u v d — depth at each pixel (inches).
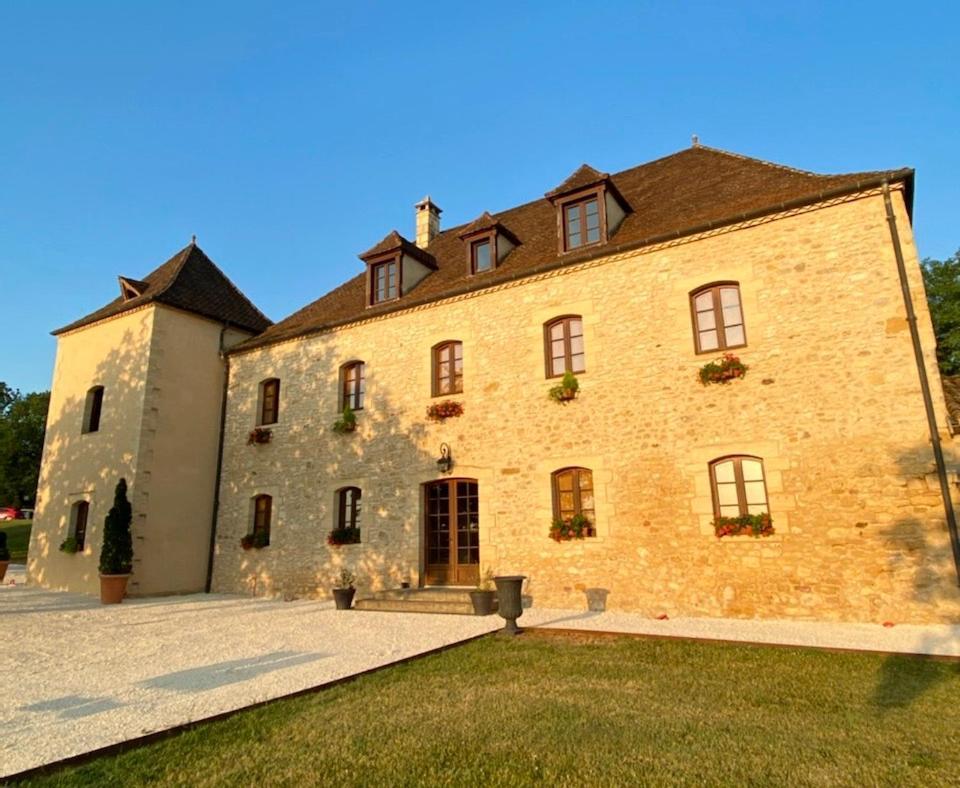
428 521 468.8
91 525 560.7
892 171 340.2
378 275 557.0
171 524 549.6
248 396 595.5
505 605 313.7
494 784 128.9
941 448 304.5
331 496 512.7
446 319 488.1
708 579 349.7
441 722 168.2
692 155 521.0
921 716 168.2
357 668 236.1
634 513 378.9
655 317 396.5
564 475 414.6
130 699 197.0
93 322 629.0
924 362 314.7
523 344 445.1
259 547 542.9
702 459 363.3
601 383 406.0
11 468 1435.8
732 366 359.6
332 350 546.6
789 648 257.1
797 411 341.7
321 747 150.6
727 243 381.7
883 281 332.8
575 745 149.6
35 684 217.9
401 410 492.4
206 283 652.7
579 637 297.3
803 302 351.6
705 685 203.3
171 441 562.9
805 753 142.4
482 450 445.1
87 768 139.3
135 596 511.2
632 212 468.1
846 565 316.8
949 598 292.5
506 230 506.0
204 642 299.3
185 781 132.0
